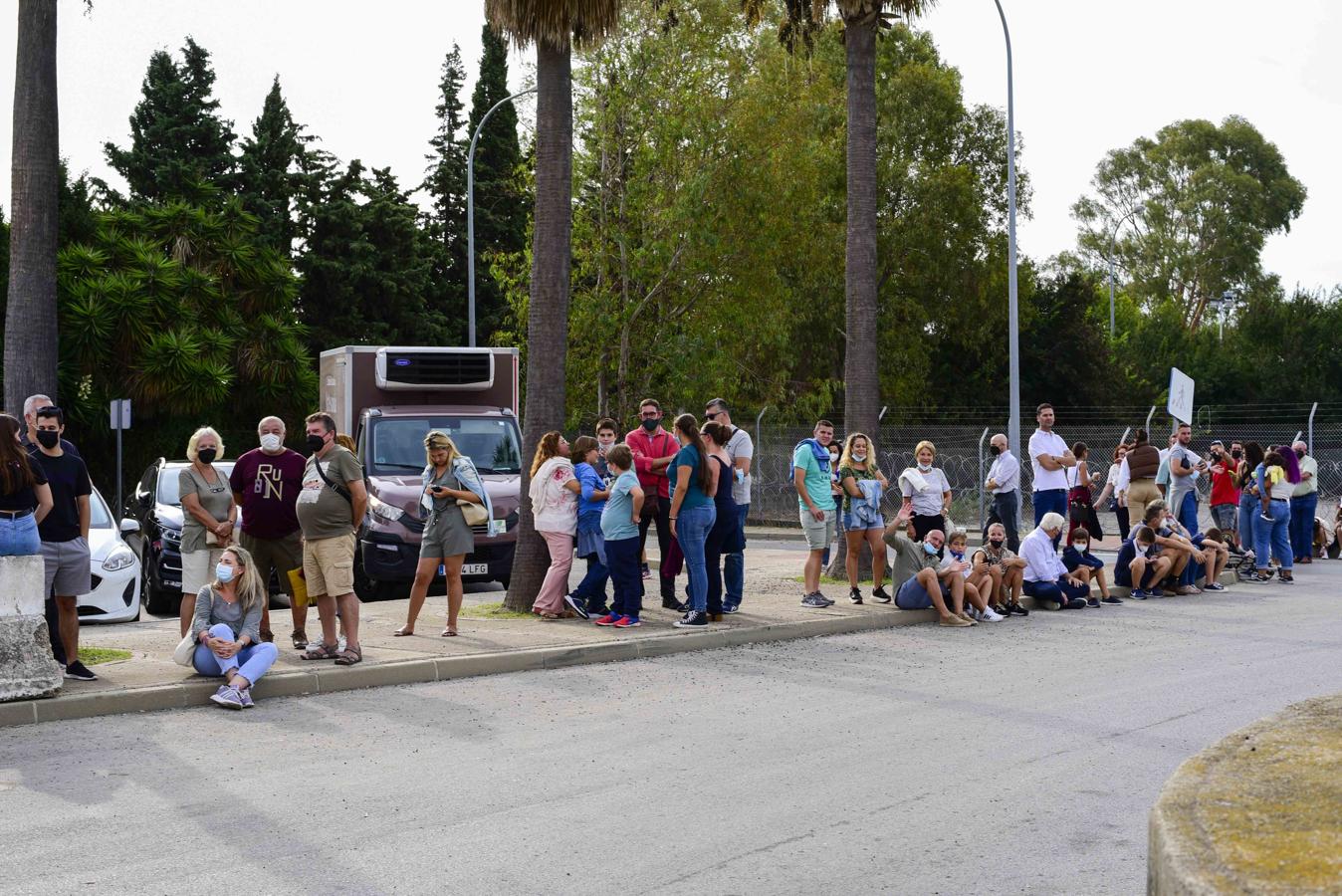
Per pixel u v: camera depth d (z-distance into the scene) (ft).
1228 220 238.68
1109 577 59.67
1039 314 172.65
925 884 17.71
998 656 38.01
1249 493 63.87
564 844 19.52
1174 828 11.30
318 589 34.30
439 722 28.73
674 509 41.52
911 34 169.68
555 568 43.75
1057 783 23.15
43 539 30.73
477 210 177.27
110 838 19.81
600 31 46.52
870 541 48.01
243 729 28.04
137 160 166.30
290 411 109.40
